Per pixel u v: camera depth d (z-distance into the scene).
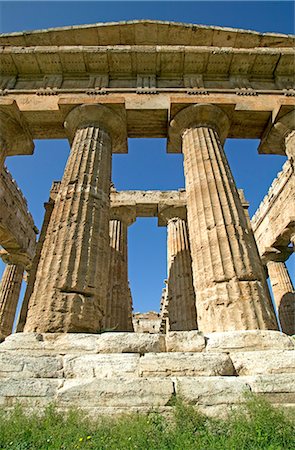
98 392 5.21
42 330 6.67
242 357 5.93
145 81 13.05
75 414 4.66
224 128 12.07
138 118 12.21
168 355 5.82
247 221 9.43
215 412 4.93
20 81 13.24
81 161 10.16
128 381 5.33
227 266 7.84
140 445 3.95
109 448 3.90
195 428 4.55
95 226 8.84
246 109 11.99
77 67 13.26
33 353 5.98
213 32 14.68
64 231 8.44
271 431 4.23
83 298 7.36
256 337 6.27
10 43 14.35
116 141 12.44
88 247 8.27
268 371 5.61
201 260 8.35
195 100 11.74
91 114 11.62
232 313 7.04
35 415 4.75
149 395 5.14
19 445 3.95
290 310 19.92
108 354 5.89
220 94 12.55
